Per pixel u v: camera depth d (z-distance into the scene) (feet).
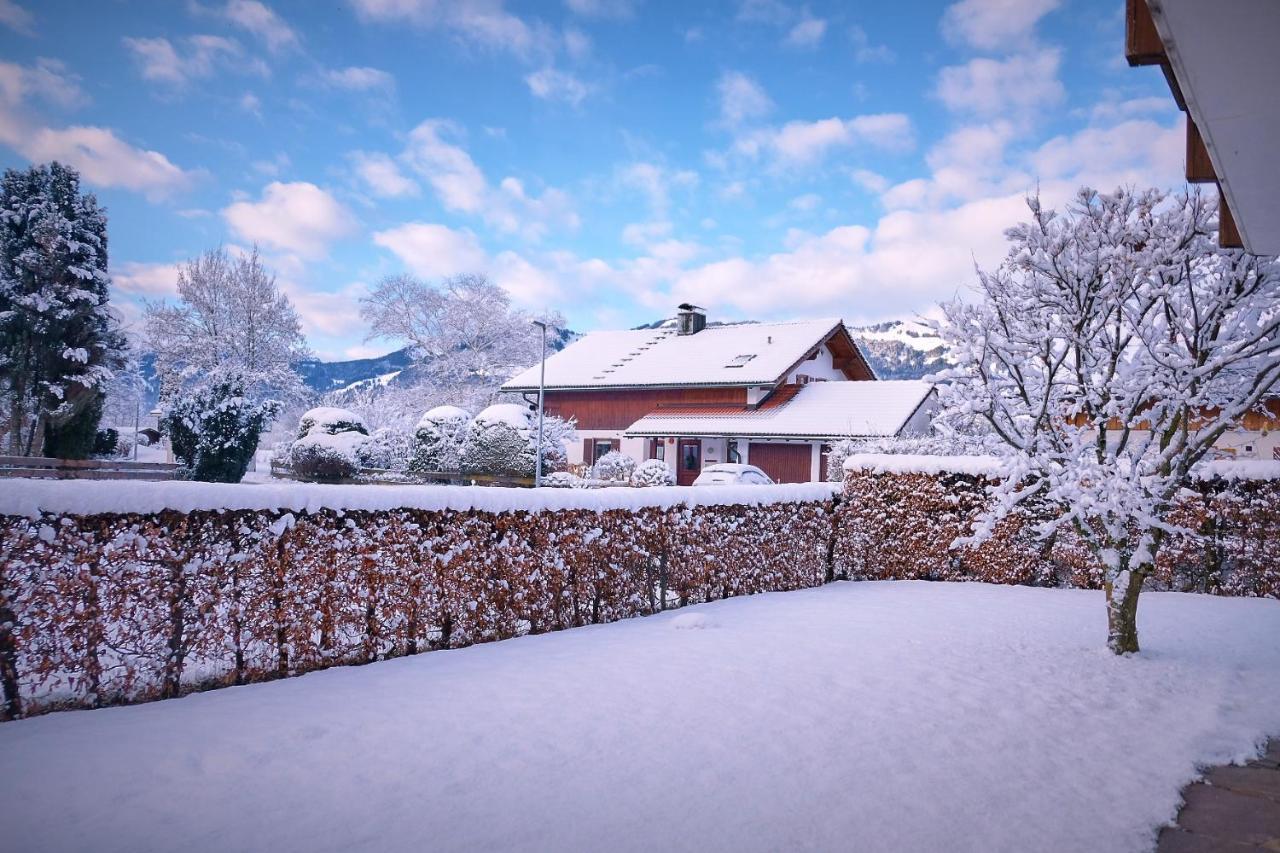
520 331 173.68
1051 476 24.72
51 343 102.53
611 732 15.69
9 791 12.17
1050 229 25.20
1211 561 35.86
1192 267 24.49
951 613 30.32
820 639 24.80
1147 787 13.75
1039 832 11.85
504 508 24.70
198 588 18.12
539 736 15.38
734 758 14.46
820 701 18.04
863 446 75.61
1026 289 25.80
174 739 14.58
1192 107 11.59
